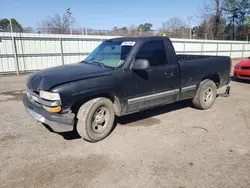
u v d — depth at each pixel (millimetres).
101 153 3250
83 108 3420
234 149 3389
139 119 4676
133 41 4031
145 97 4062
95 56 4441
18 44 12141
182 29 34406
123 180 2627
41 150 3330
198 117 4844
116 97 3711
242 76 9234
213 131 4078
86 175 2721
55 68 3926
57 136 3811
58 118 3148
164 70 4246
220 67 5453
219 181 2609
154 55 4168
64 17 28547
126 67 3754
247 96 6883
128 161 3035
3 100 6316
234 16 34438
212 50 21281
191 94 5012
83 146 3469
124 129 4133
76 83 3227
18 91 7656
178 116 4898
